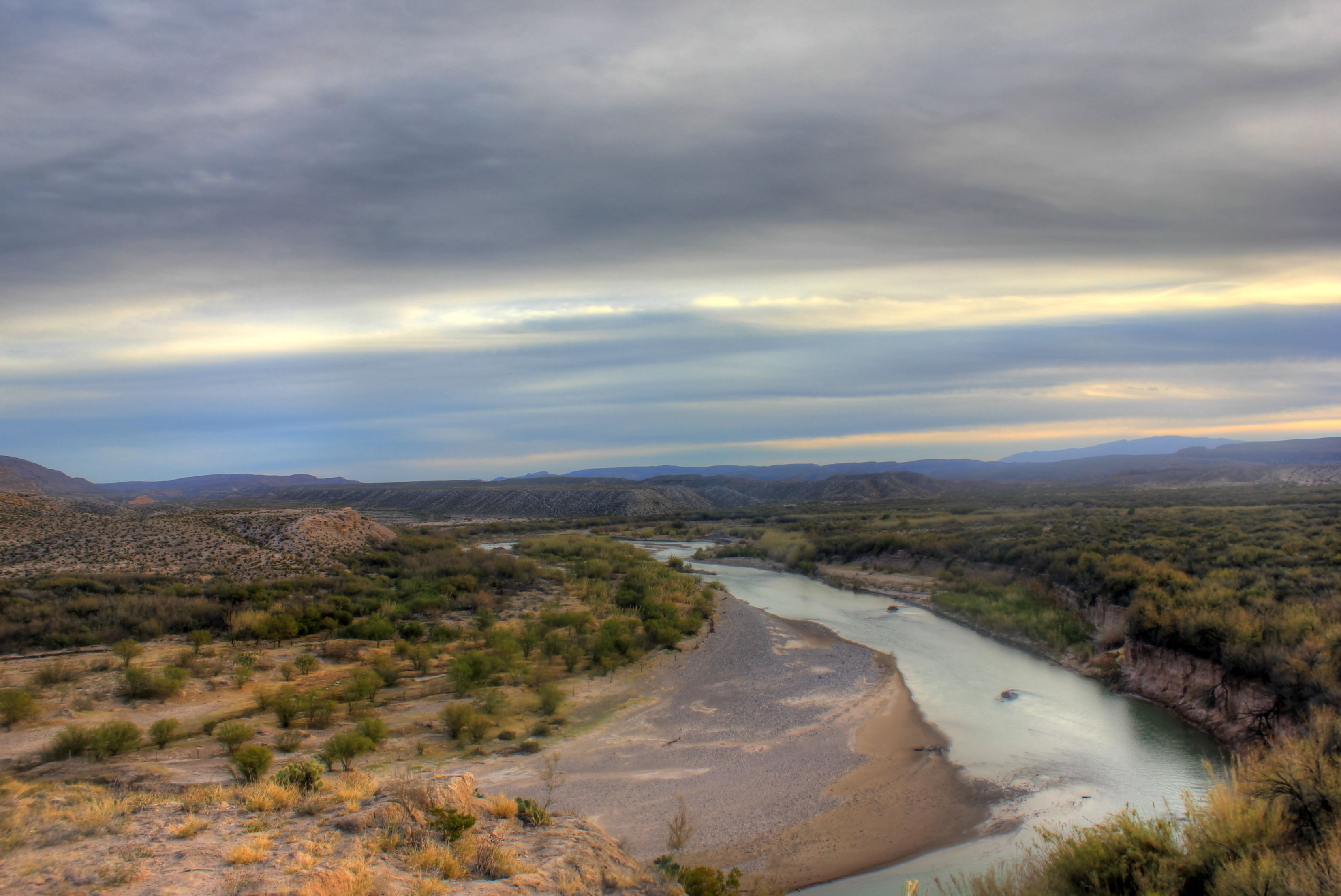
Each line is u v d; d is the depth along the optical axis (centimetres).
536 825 1515
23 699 2497
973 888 1481
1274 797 1353
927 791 2242
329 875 1046
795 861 1845
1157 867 1233
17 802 1412
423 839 1309
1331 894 1044
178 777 1956
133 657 3381
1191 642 2828
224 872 1066
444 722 2797
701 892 1375
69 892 984
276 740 2462
